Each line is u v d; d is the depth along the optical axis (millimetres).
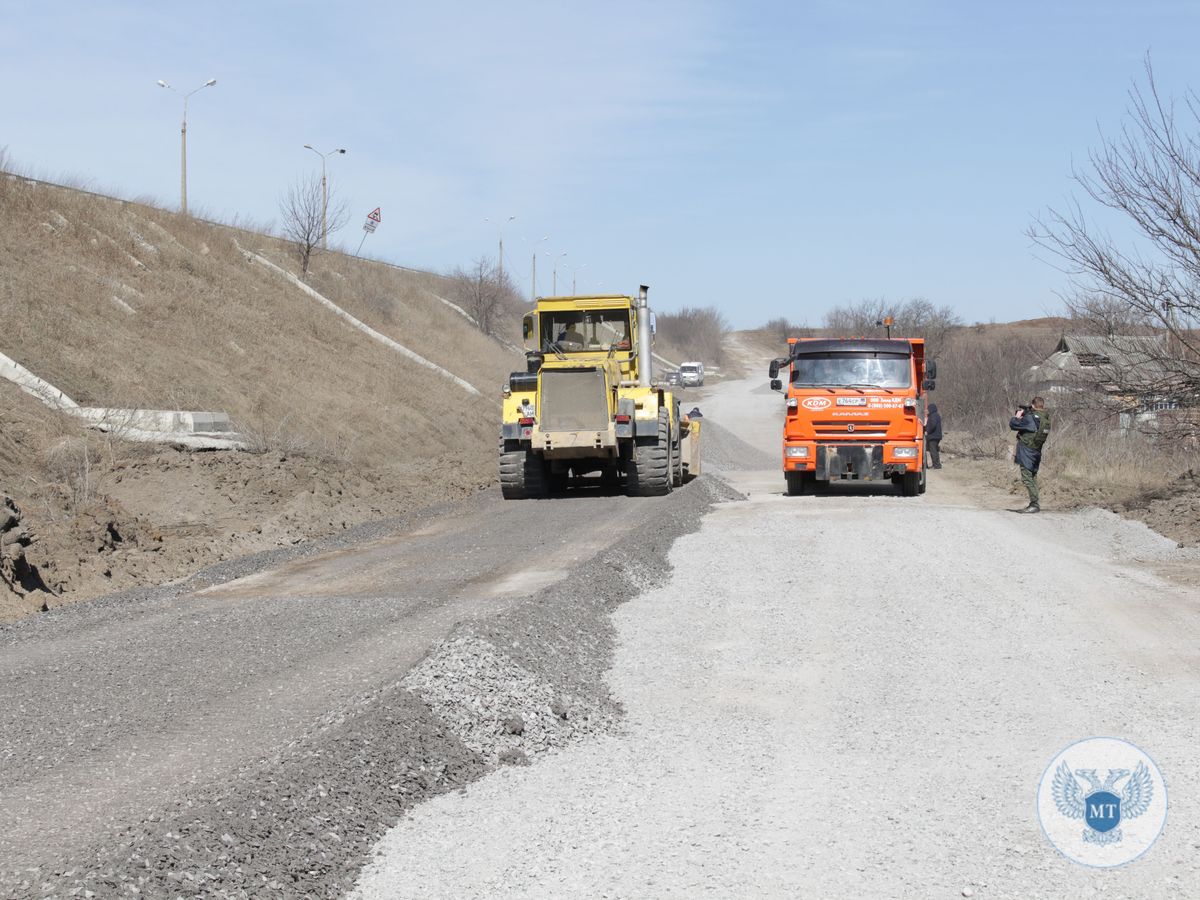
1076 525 17609
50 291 26281
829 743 7602
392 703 7254
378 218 65312
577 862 5484
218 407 25188
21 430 18078
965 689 8875
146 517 16797
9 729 7316
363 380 34188
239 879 4902
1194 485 19609
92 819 5645
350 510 19109
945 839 5820
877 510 19094
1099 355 20281
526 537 15992
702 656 10000
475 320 65875
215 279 35469
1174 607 11672
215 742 6973
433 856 5531
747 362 159125
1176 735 7586
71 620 10852
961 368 45281
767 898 5082
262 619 10625
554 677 8750
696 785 6730
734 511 19656
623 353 23828
